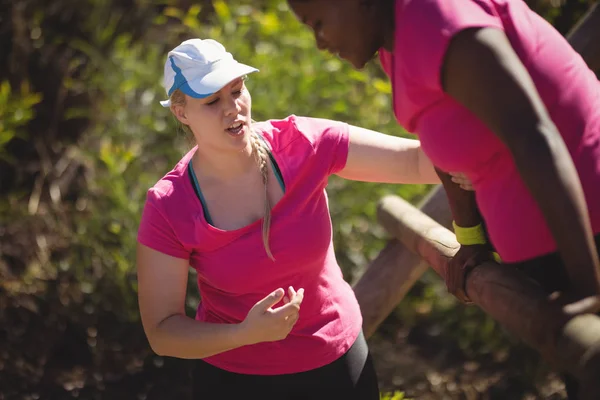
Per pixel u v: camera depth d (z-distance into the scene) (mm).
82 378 5543
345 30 1967
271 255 2664
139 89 6566
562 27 5992
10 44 7129
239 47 6281
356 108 6117
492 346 5719
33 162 6879
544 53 1895
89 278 5914
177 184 2727
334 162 2752
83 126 7008
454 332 5891
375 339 5988
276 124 2793
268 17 6477
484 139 1919
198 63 2576
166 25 7465
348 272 5793
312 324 2809
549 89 1887
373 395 2957
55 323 5816
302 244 2684
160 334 2682
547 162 1620
